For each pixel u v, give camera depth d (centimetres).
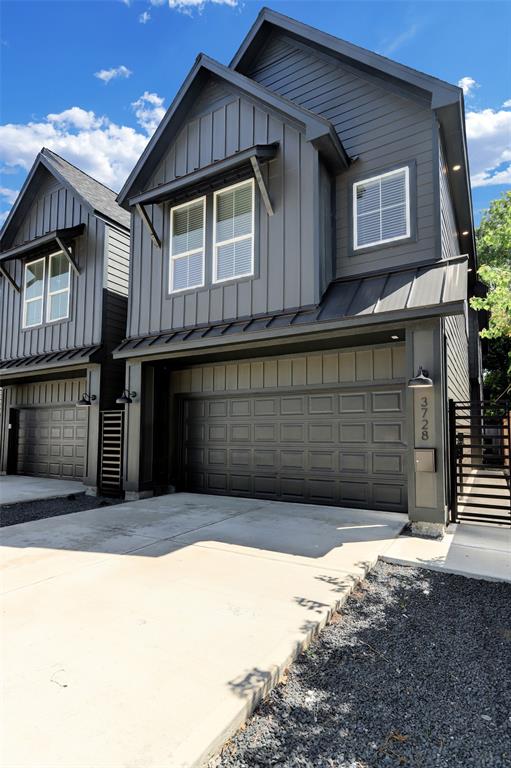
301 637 296
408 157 692
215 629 306
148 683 244
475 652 297
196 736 204
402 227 687
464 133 705
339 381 751
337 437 757
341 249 735
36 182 1159
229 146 782
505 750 209
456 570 437
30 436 1295
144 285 881
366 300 628
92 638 293
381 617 348
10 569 428
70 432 1183
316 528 592
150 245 880
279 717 231
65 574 414
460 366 1031
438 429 575
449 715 234
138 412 885
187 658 269
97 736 203
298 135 704
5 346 1200
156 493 912
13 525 629
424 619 344
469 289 1377
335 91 771
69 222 1089
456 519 645
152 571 423
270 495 820
